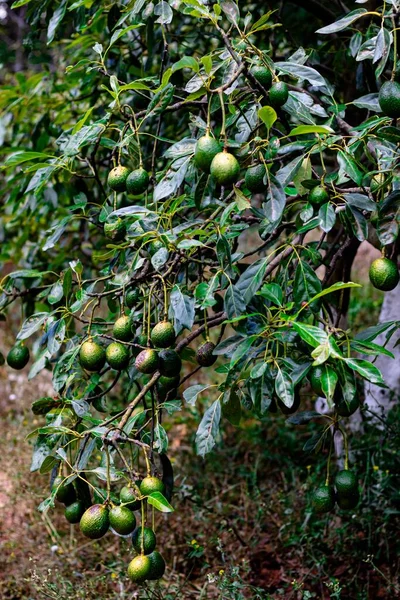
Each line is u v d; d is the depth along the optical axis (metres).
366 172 1.70
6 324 6.16
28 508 3.43
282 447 3.68
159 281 1.83
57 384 1.83
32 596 2.83
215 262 1.85
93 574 2.87
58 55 4.09
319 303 1.66
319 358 1.38
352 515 2.87
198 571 2.96
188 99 1.63
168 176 1.71
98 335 1.75
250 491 3.44
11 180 2.80
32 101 3.11
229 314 1.61
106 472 1.60
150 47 2.40
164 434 1.72
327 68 2.69
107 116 1.86
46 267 3.12
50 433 1.65
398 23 1.66
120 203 2.88
